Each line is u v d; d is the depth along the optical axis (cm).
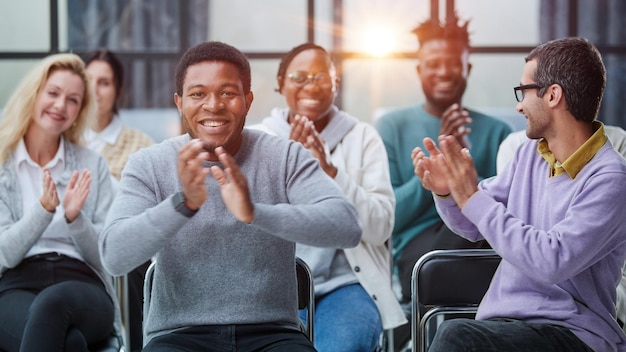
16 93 365
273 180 281
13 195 361
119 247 260
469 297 315
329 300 361
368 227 372
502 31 491
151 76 502
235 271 275
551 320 279
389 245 390
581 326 276
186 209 254
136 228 257
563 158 282
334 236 267
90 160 378
